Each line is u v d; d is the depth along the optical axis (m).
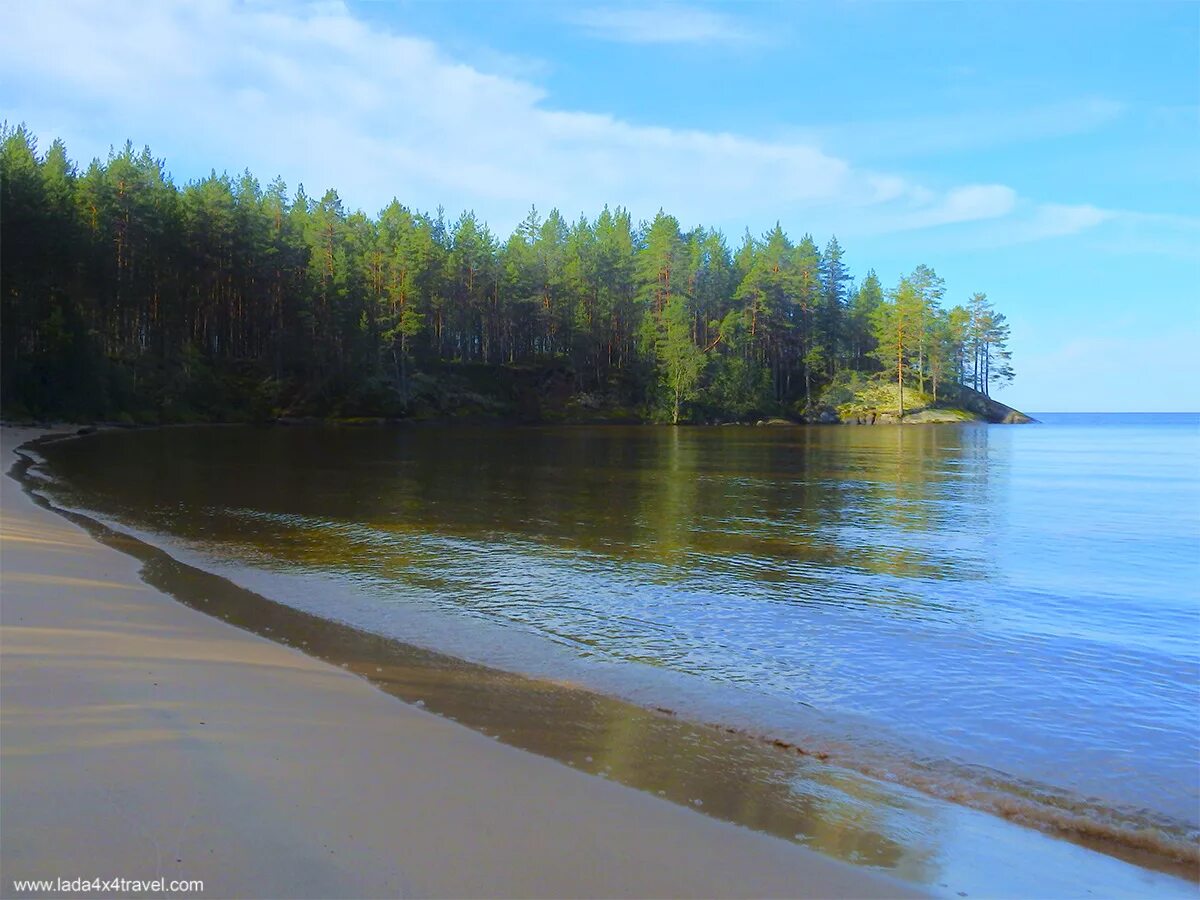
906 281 91.69
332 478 26.12
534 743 5.36
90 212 64.06
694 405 86.81
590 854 3.78
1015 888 3.73
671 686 6.79
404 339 80.50
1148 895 3.70
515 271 90.00
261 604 9.41
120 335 66.31
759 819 4.33
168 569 11.32
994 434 70.25
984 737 5.72
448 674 6.95
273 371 73.50
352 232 86.69
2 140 68.06
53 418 53.12
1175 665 7.48
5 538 12.45
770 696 6.56
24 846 3.42
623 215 110.38
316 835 3.75
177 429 58.78
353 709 5.79
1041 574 11.91
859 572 12.02
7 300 51.38
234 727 5.13
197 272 69.25
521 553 13.33
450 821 4.02
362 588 10.48
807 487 25.17
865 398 93.44
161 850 3.47
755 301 93.56
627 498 21.77
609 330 94.75
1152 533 16.03
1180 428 94.25
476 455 38.53
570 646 7.98
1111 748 5.54
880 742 5.61
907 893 3.62
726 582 11.22
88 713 5.13
